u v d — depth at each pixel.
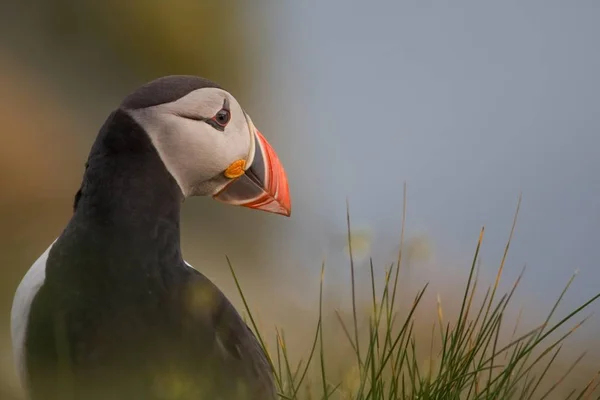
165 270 4.92
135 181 5.07
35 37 20.95
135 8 22.06
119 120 5.18
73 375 4.59
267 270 15.80
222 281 14.08
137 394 4.51
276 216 18.55
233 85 24.20
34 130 17.47
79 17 21.48
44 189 15.34
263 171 5.85
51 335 4.68
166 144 5.28
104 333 4.63
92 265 4.81
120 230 4.91
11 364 7.71
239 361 4.77
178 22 22.59
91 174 5.09
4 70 19.47
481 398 5.87
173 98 5.33
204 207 17.67
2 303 10.06
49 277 4.84
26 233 13.20
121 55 21.78
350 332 8.88
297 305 13.09
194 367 4.61
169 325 4.71
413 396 5.74
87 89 21.00
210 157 5.46
